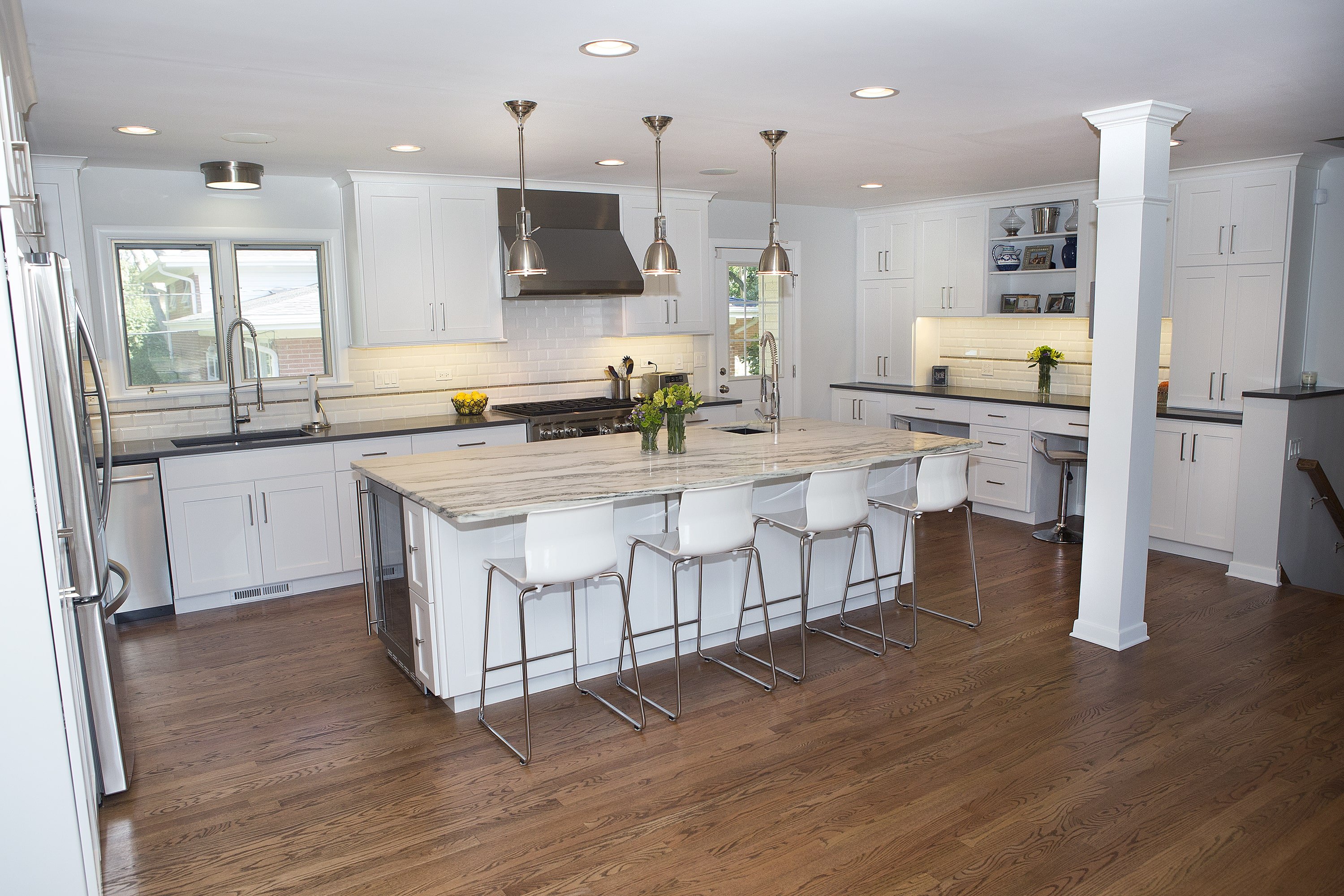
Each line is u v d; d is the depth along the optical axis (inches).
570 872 98.6
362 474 151.2
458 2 95.2
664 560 155.4
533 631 142.7
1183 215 217.2
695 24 103.8
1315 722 131.5
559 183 228.5
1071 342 261.7
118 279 196.5
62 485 99.1
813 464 151.5
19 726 79.7
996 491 259.9
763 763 121.7
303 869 100.0
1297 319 208.1
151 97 132.6
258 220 207.2
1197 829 105.0
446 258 218.5
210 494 185.9
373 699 143.8
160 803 113.7
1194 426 211.9
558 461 157.2
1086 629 164.7
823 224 296.4
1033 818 107.8
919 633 170.7
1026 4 98.2
